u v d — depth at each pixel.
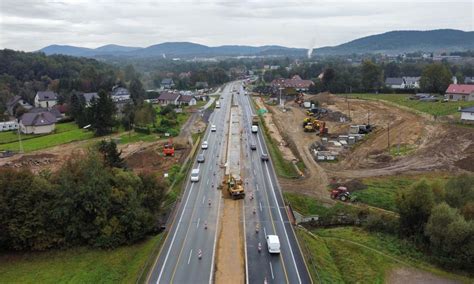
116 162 70.94
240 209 63.03
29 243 52.09
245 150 95.06
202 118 138.75
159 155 92.75
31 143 112.12
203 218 60.03
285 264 46.94
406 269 48.69
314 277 44.22
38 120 128.75
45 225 52.81
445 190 57.78
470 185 57.38
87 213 54.03
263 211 62.38
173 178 76.44
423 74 165.50
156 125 123.62
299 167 82.94
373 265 49.09
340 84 185.75
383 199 66.25
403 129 103.75
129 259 50.47
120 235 53.75
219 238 53.62
